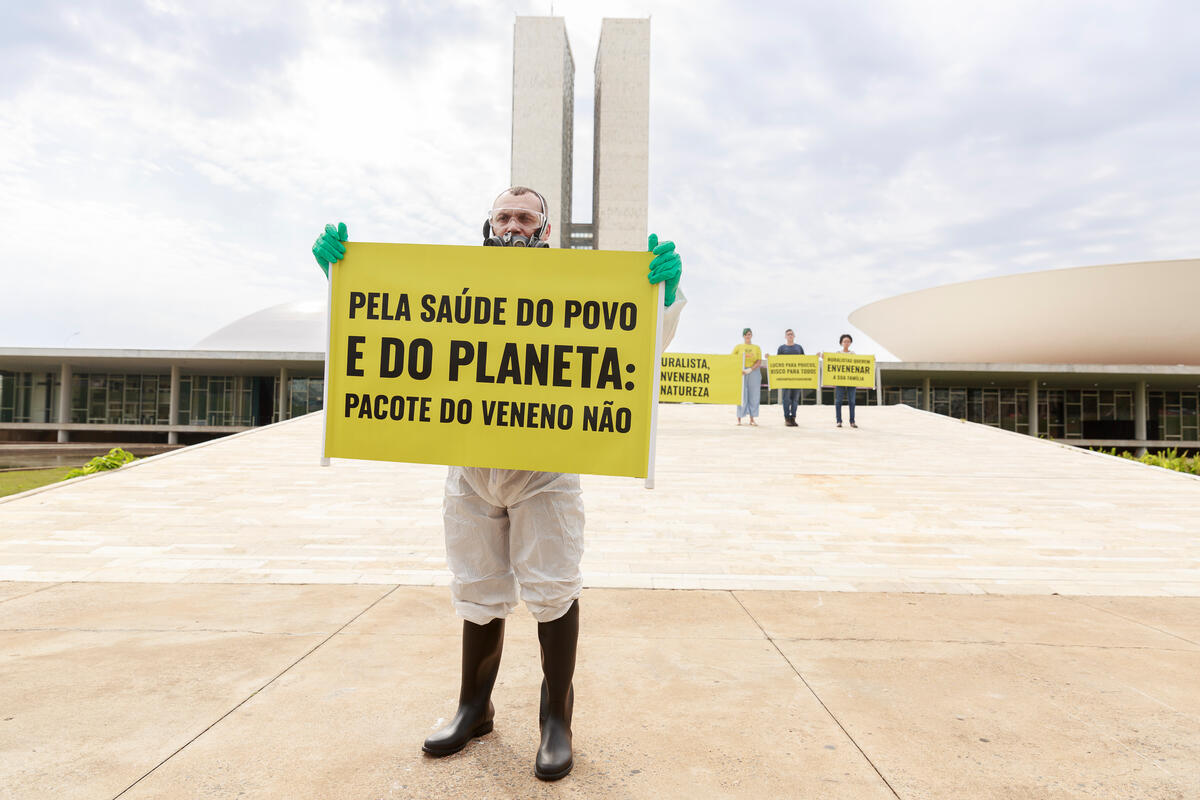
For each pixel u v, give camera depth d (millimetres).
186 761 1949
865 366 14984
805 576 4500
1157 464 13812
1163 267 35750
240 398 33719
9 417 33125
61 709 2293
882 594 4090
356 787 1821
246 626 3285
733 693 2525
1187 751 2092
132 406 33406
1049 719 2320
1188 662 2914
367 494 7199
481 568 2090
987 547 5383
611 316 2275
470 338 2303
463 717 2072
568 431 2236
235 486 7547
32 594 3871
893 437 13000
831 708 2395
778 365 15383
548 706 1995
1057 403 35156
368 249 2369
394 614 3514
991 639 3225
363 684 2555
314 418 14047
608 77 58031
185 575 4328
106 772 1878
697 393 15648
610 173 57594
